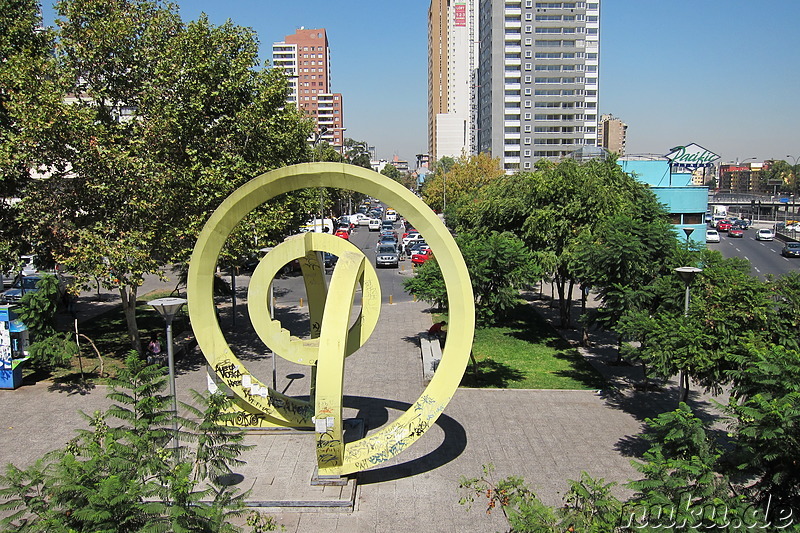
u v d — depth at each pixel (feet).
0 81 66.90
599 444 49.47
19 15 76.89
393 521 38.55
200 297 47.34
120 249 65.00
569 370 70.28
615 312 61.36
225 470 36.17
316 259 49.52
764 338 45.24
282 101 81.56
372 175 42.04
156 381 37.01
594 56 298.76
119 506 27.35
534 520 28.48
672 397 60.90
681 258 60.18
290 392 62.13
